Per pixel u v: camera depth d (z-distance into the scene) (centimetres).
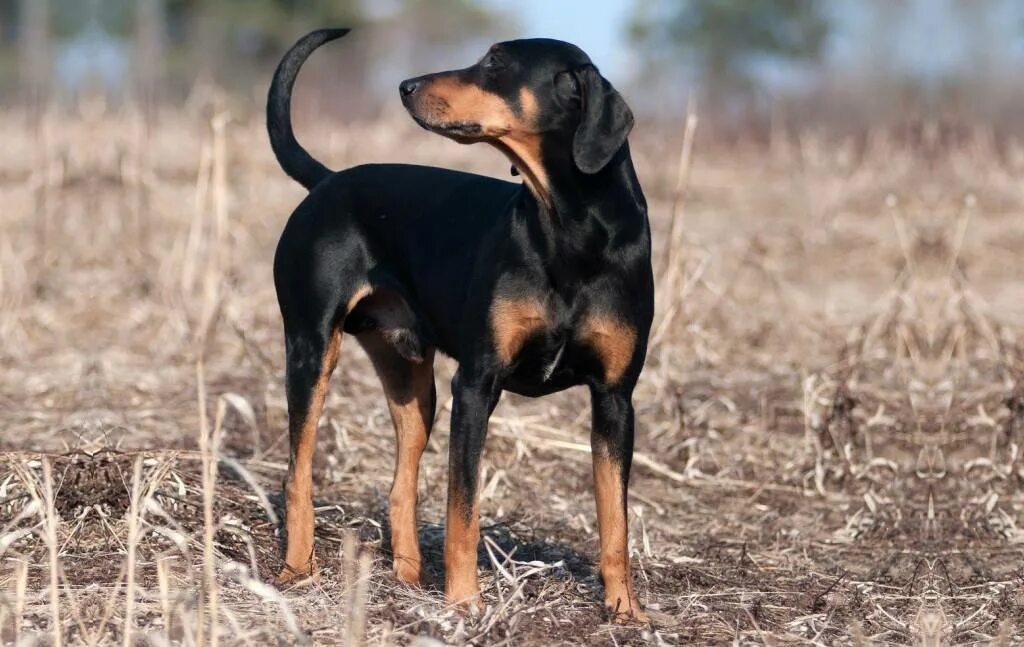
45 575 693
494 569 754
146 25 4419
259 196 1967
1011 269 1717
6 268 1450
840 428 1003
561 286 670
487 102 688
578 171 673
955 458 1012
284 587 711
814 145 2458
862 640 630
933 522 878
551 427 1060
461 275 714
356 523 841
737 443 1039
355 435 1005
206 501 571
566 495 941
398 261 764
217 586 679
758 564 810
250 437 1012
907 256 1147
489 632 636
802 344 1287
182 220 1745
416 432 780
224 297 1278
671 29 4581
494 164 2317
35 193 1639
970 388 1088
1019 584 757
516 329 676
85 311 1401
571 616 673
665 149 2628
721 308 1366
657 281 1283
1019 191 2045
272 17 4744
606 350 679
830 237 1828
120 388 1129
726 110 3456
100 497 776
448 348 745
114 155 1758
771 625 682
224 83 4388
